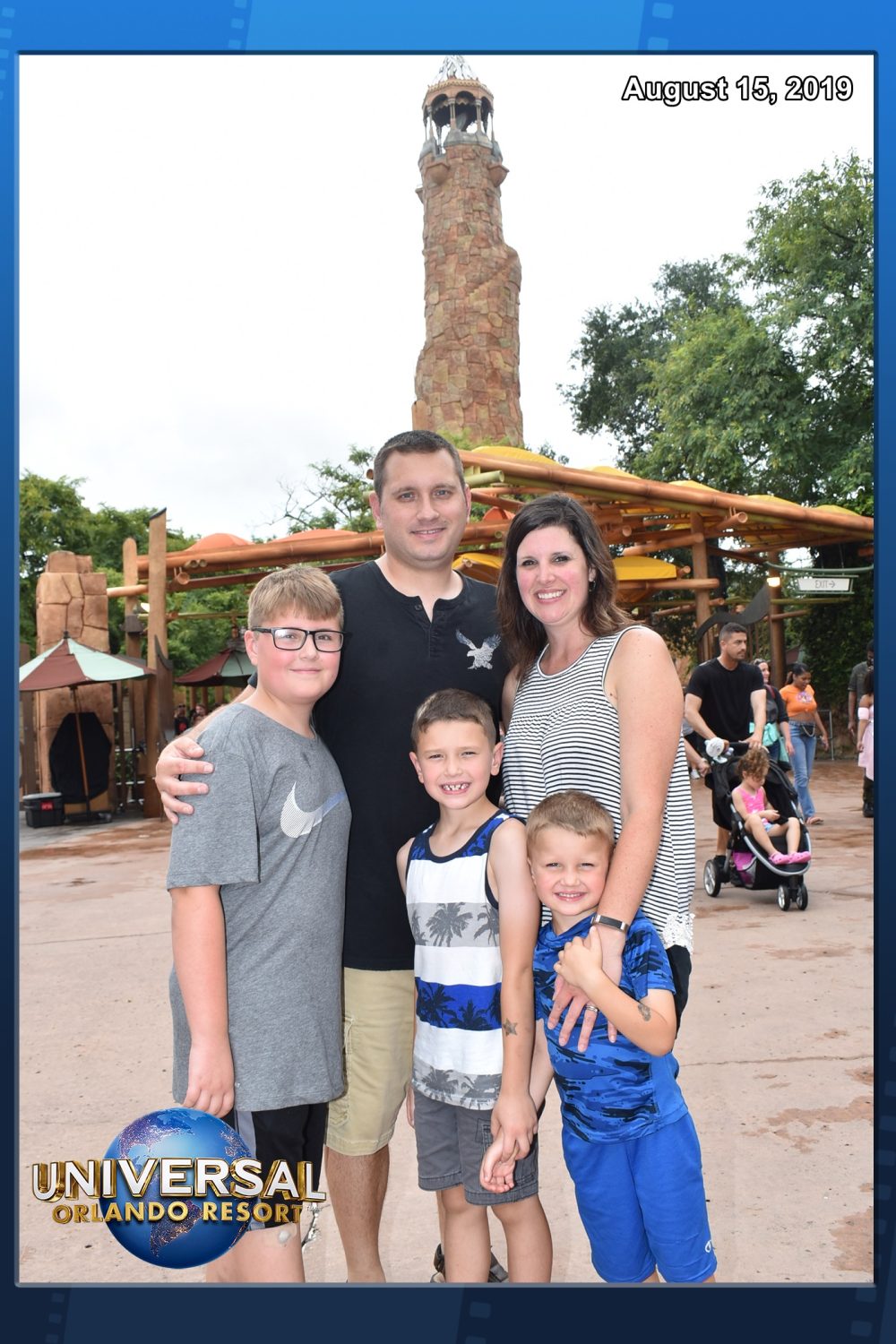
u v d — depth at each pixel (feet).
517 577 7.05
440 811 7.52
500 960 6.91
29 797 39.58
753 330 49.88
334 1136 7.78
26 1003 14.42
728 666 20.89
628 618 6.94
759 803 19.65
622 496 37.24
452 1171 7.19
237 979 6.62
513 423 84.33
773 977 14.38
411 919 7.26
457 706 6.99
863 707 30.60
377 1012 7.75
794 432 49.47
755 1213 8.04
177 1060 6.81
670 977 6.24
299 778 6.79
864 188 47.65
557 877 6.41
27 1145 9.55
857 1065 10.98
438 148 86.48
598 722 6.65
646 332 69.10
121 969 16.25
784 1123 9.67
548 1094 11.46
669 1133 6.43
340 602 7.14
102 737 41.09
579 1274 7.77
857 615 51.08
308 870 6.81
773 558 54.13
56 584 44.11
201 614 57.67
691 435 52.44
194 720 58.23
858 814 31.53
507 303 85.81
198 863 6.35
